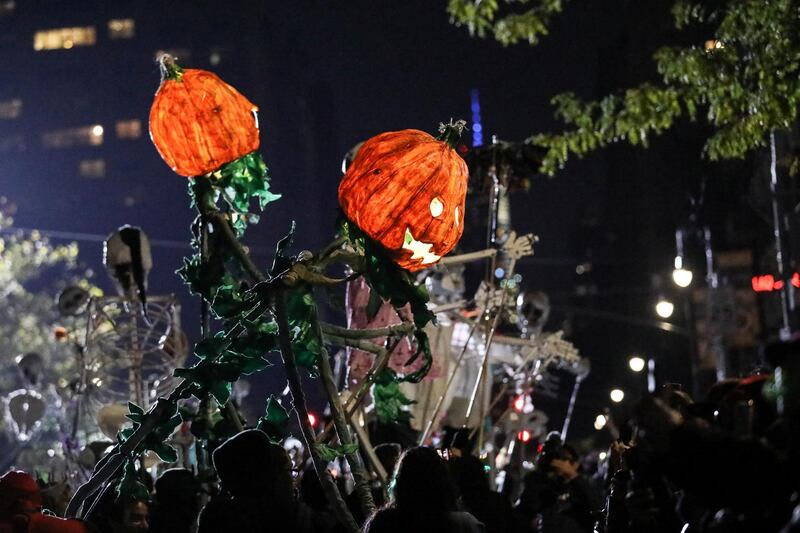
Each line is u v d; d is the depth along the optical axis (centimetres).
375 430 1231
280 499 771
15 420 1814
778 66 1570
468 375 1429
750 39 1616
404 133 884
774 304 3422
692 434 541
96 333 1459
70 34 11875
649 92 1731
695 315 4372
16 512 823
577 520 1101
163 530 928
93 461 1376
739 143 1644
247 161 974
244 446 763
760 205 2781
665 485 739
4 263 6300
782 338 550
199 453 1016
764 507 525
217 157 953
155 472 1491
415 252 876
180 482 938
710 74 1673
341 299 1003
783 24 1570
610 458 925
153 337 1474
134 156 11606
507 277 1230
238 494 761
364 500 861
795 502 504
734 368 3422
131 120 11700
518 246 1230
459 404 1382
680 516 706
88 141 11700
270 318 977
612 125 1781
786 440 520
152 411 931
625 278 9381
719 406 616
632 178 8912
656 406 575
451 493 704
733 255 4147
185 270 970
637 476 741
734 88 1658
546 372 1579
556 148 1783
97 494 1020
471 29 1756
